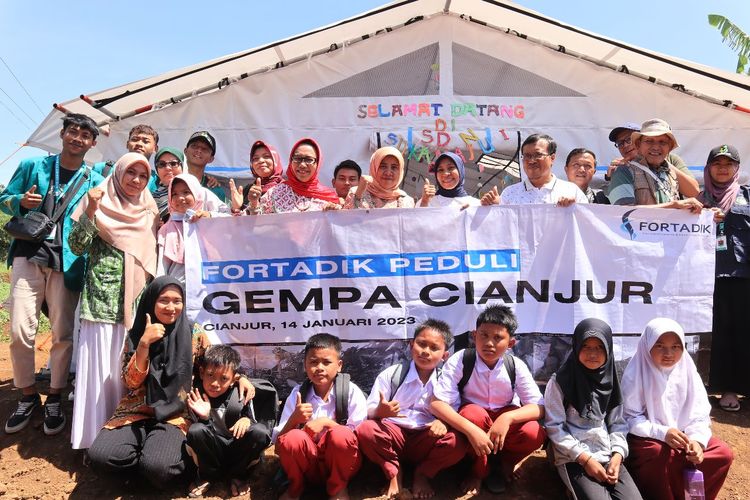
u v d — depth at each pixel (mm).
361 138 6906
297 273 4312
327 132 6902
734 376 4711
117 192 4164
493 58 6980
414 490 3529
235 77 6789
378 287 4285
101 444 3574
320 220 4316
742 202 4777
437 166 4965
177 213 4434
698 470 3412
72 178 4605
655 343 3602
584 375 3527
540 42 6961
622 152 5617
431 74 6992
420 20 6906
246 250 4332
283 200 4906
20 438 4227
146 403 3717
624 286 4355
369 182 4750
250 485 3688
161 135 6781
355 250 4297
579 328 3547
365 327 4289
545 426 3604
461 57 7000
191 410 3635
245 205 5586
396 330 4285
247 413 3766
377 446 3494
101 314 3971
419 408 3717
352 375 4285
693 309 4395
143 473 3559
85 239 3957
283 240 4324
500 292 4305
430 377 3756
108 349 3979
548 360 4309
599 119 7008
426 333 3672
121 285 4074
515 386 3721
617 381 3561
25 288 4336
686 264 4402
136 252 4133
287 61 6809
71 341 4414
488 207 4336
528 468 3869
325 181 6887
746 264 4637
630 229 4375
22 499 3594
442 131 6902
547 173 4777
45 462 3959
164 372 3721
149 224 4312
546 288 4320
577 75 6996
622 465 3463
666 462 3416
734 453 4070
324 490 3654
